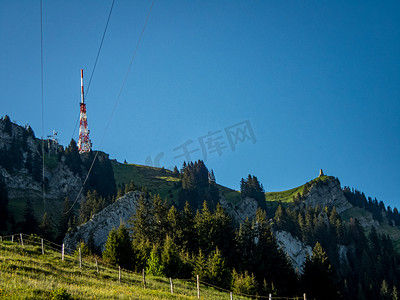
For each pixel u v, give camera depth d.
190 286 56.59
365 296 177.25
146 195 176.00
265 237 101.12
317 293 89.69
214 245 96.75
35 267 39.09
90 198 173.25
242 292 70.88
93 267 48.62
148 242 91.69
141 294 36.47
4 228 138.62
